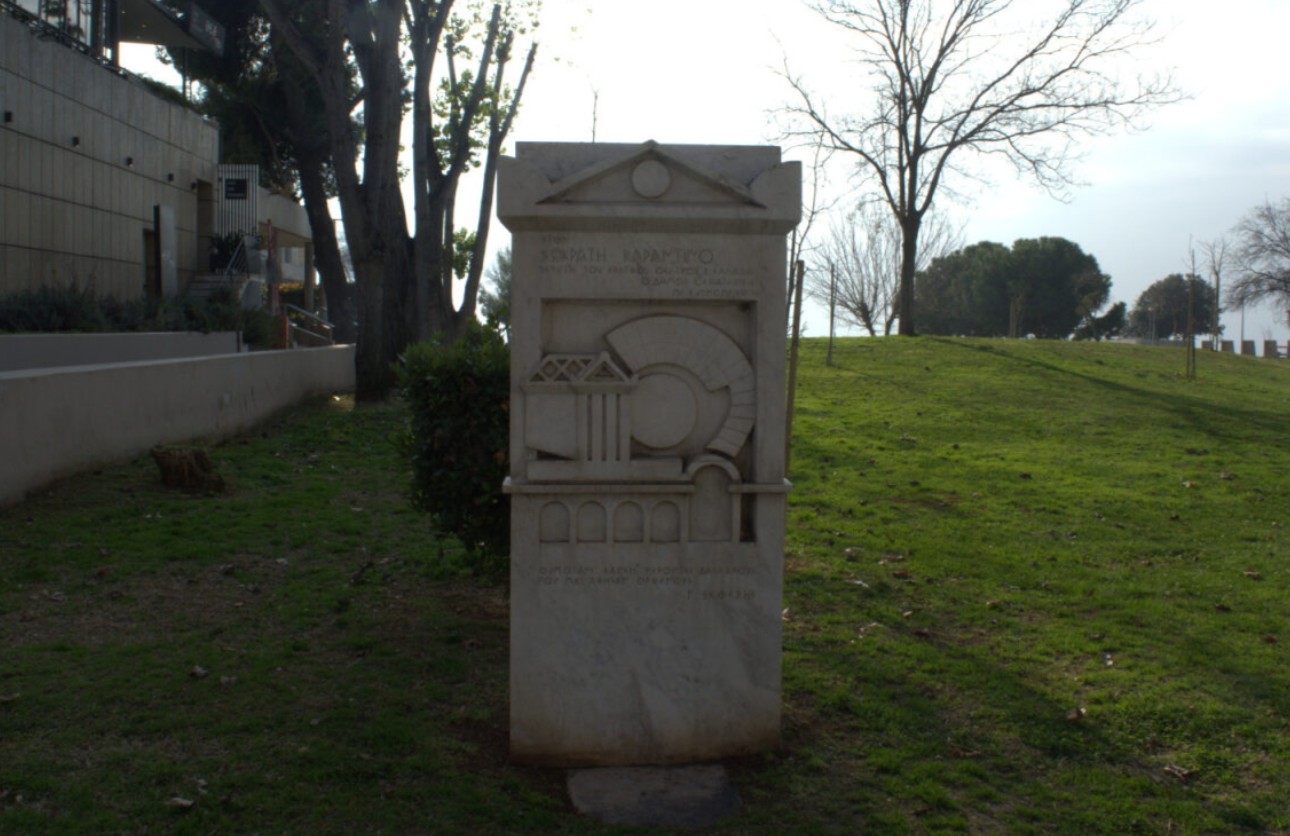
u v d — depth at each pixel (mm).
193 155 29141
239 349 21703
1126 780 5035
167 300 21516
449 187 19672
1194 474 12820
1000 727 5570
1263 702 5867
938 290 66125
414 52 18406
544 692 5027
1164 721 5625
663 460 4980
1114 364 24984
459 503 6852
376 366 16641
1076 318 65188
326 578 7715
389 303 16922
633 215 4852
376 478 11297
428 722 5410
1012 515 10539
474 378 6711
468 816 4551
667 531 5047
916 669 6320
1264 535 9773
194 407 12406
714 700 5105
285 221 34812
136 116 25312
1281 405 19500
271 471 11234
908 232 32969
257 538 8578
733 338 5059
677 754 5094
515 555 5000
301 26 28938
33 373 9406
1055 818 4684
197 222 29984
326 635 6594
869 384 21141
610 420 4961
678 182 4902
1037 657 6555
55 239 21484
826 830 4547
